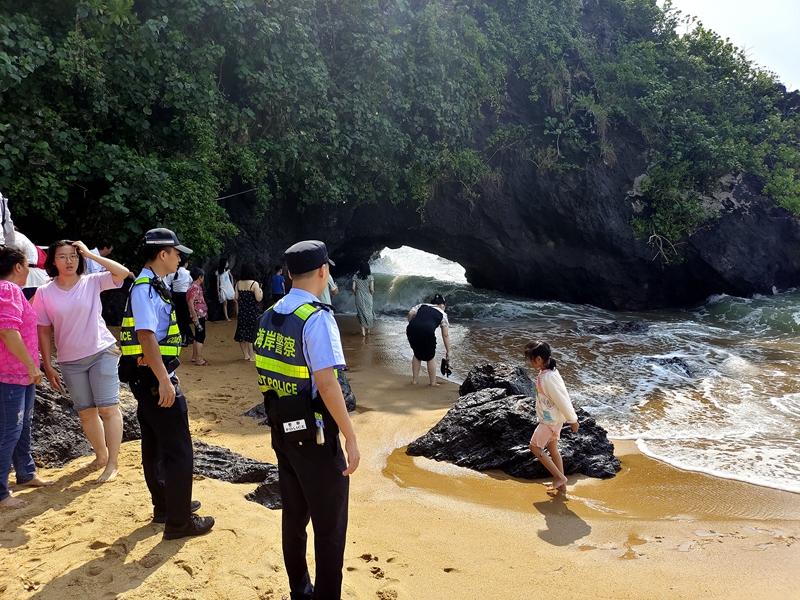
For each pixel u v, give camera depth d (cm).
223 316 1463
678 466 630
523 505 529
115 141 1154
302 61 1312
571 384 959
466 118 1666
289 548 312
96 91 1045
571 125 1784
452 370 1045
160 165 1152
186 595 319
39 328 447
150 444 384
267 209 1500
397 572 383
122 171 1062
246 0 1213
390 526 464
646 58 1911
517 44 1748
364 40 1418
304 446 287
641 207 1830
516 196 1828
